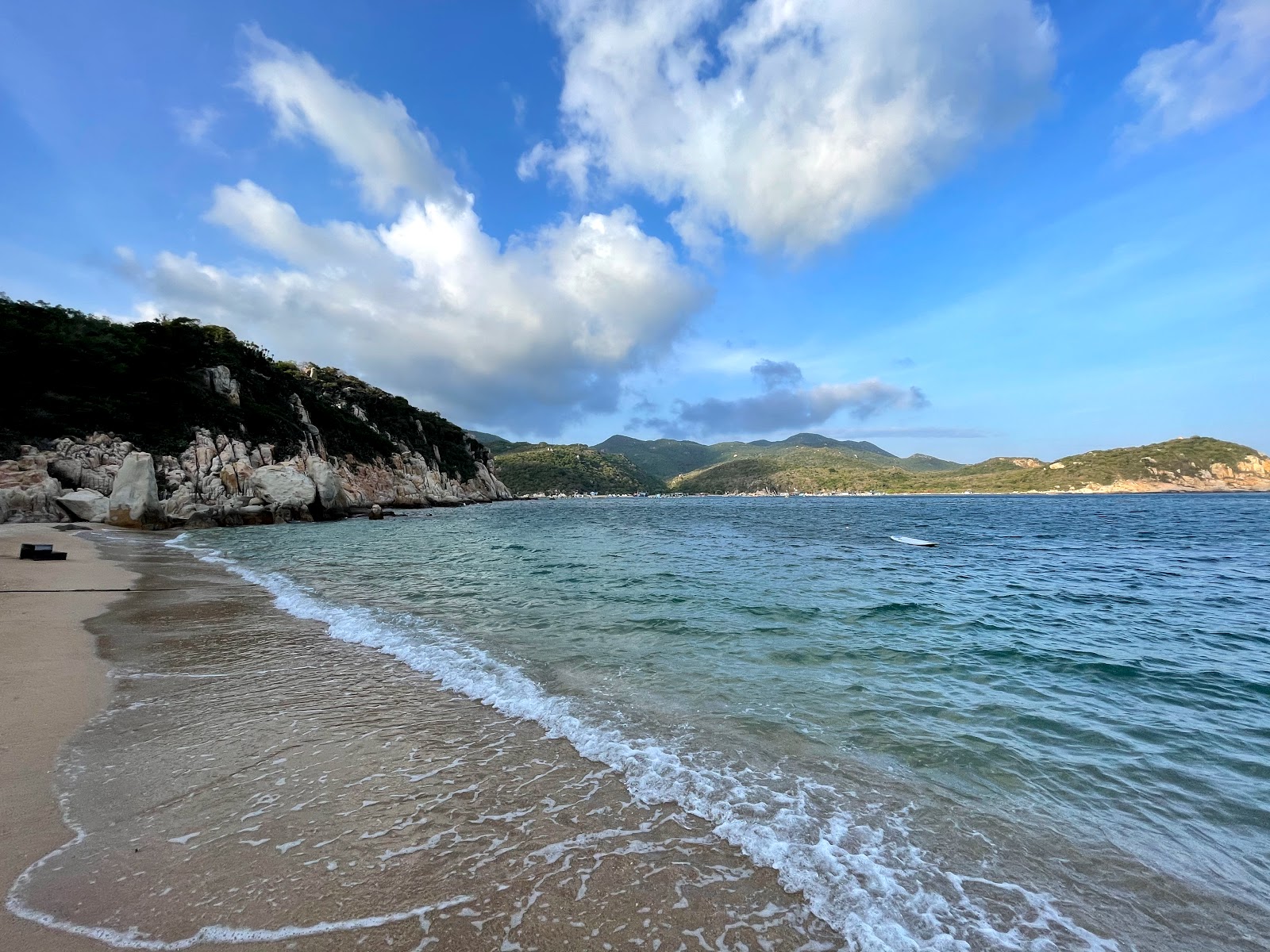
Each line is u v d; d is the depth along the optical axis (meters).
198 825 3.96
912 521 49.56
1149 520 48.56
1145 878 3.74
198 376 49.75
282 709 6.25
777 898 3.41
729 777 4.86
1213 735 6.04
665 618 11.22
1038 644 9.76
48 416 36.47
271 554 22.80
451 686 7.11
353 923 3.06
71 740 5.26
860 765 5.18
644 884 3.50
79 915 3.02
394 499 76.06
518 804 4.36
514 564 20.09
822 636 9.98
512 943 2.96
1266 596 14.84
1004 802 4.63
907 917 3.29
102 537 26.03
